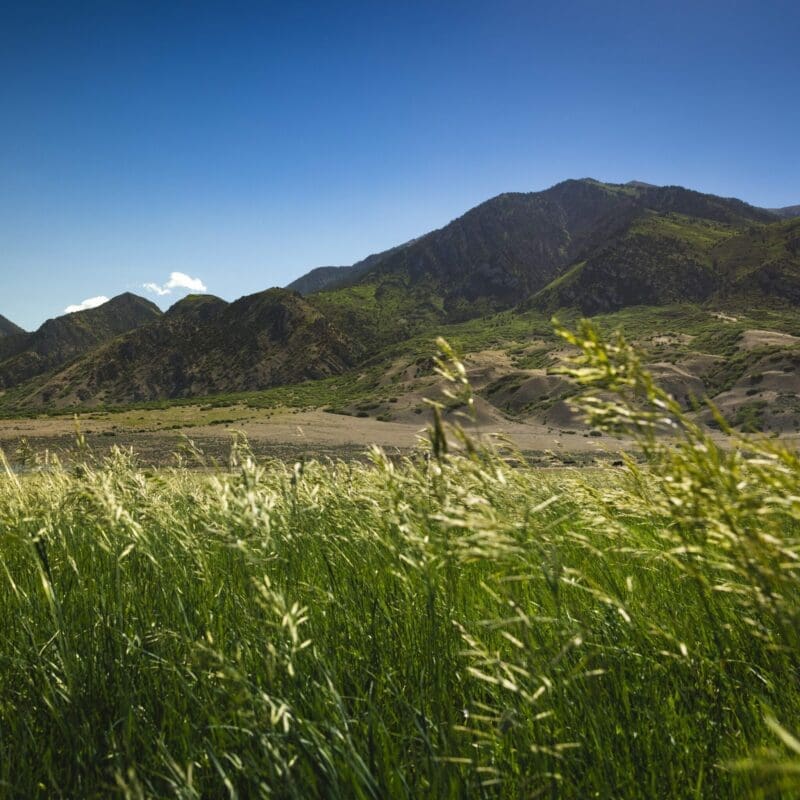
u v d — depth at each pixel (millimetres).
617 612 2609
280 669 2301
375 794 1826
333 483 3779
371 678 2531
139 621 2842
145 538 2826
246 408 149375
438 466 2150
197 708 2348
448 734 2096
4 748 2162
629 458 2205
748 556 1505
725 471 1497
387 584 2998
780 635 2152
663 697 2367
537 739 2084
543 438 78688
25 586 3160
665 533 1789
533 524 2055
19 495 3666
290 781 1775
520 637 2393
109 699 2475
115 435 81438
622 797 1921
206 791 2090
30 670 2613
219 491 2789
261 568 2621
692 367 112312
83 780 2113
